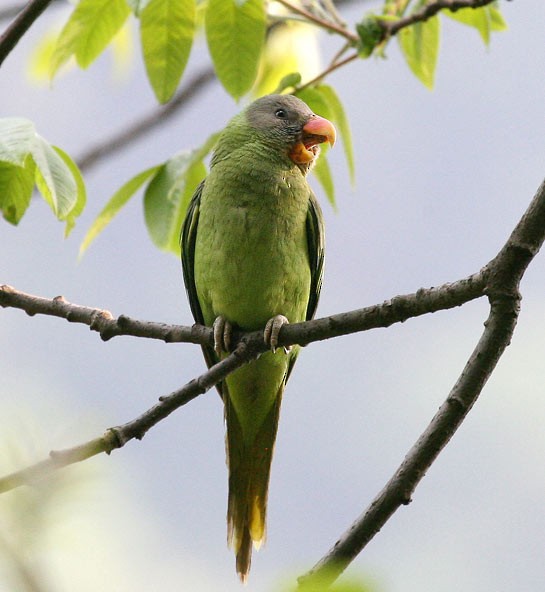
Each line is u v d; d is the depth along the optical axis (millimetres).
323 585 3008
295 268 8555
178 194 8266
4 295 6977
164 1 7238
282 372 8594
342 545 5461
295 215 8594
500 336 5348
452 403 5438
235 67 7609
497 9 8914
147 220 8227
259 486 8805
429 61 8883
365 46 8336
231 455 8859
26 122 6168
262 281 8391
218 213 8484
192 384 6512
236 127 8953
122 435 6156
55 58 7828
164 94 7473
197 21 9281
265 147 8719
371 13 8344
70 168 6754
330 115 8820
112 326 6957
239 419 8836
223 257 8398
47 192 6395
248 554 8609
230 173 8562
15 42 6684
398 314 5855
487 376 5414
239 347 7129
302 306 8734
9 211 6516
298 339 6719
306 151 8789
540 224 5168
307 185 8906
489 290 5316
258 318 8500
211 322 8875
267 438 8820
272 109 8938
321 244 8914
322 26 8531
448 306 5605
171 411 6406
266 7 8906
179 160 8258
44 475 3348
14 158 5902
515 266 5238
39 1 6621
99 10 7695
